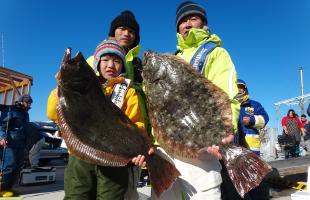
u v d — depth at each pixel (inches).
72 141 109.8
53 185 321.1
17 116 261.6
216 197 125.2
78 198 121.5
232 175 110.2
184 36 155.2
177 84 125.1
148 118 136.5
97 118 112.8
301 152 553.0
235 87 130.3
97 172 121.9
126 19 172.9
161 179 112.5
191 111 121.9
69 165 125.5
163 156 129.3
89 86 111.9
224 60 137.2
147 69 131.0
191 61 140.8
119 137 114.1
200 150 118.0
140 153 114.1
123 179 122.0
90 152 110.7
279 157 556.1
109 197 119.1
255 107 249.0
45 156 477.7
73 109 109.9
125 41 173.2
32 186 314.8
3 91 378.0
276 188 261.0
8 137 257.1
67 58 107.0
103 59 133.5
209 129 118.0
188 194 125.7
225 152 113.7
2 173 253.9
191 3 152.9
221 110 118.6
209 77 136.6
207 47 140.6
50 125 497.7
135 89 133.8
